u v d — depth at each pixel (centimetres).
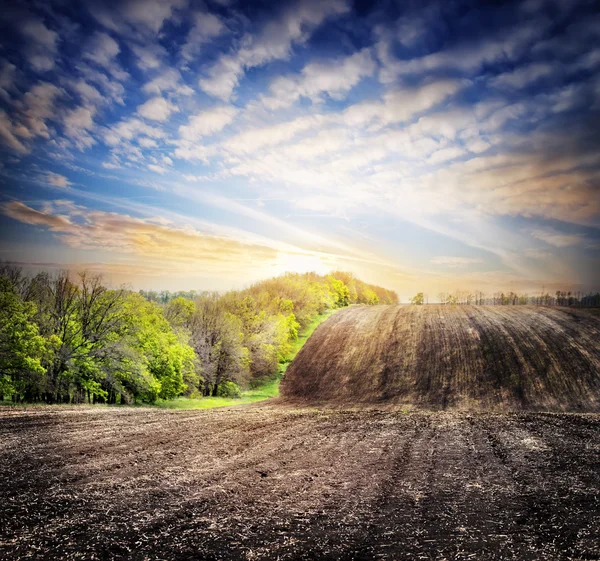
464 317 7131
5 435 1700
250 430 1991
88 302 3878
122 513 878
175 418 2412
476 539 745
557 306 7762
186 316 5706
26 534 770
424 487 1061
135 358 3872
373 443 1680
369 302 13525
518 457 1397
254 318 6631
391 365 5666
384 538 754
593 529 780
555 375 4816
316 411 3203
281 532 782
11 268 3903
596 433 1894
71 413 2419
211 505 929
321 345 6875
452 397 4647
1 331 3023
